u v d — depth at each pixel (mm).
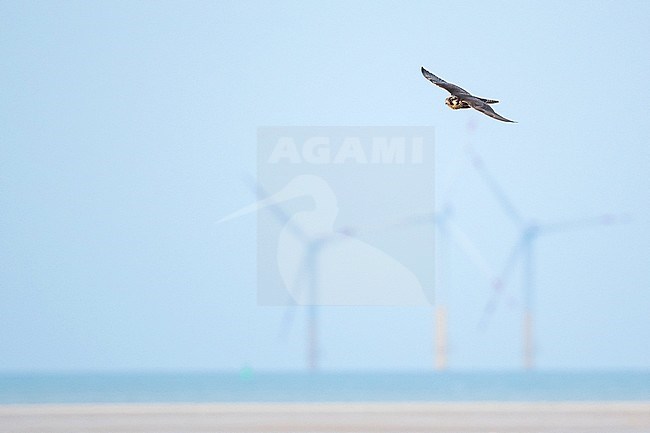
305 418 34875
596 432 28734
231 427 30688
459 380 98312
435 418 34406
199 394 76812
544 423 31812
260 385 91812
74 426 31469
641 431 29062
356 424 31641
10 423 32812
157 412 39531
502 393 76875
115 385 92625
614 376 100062
